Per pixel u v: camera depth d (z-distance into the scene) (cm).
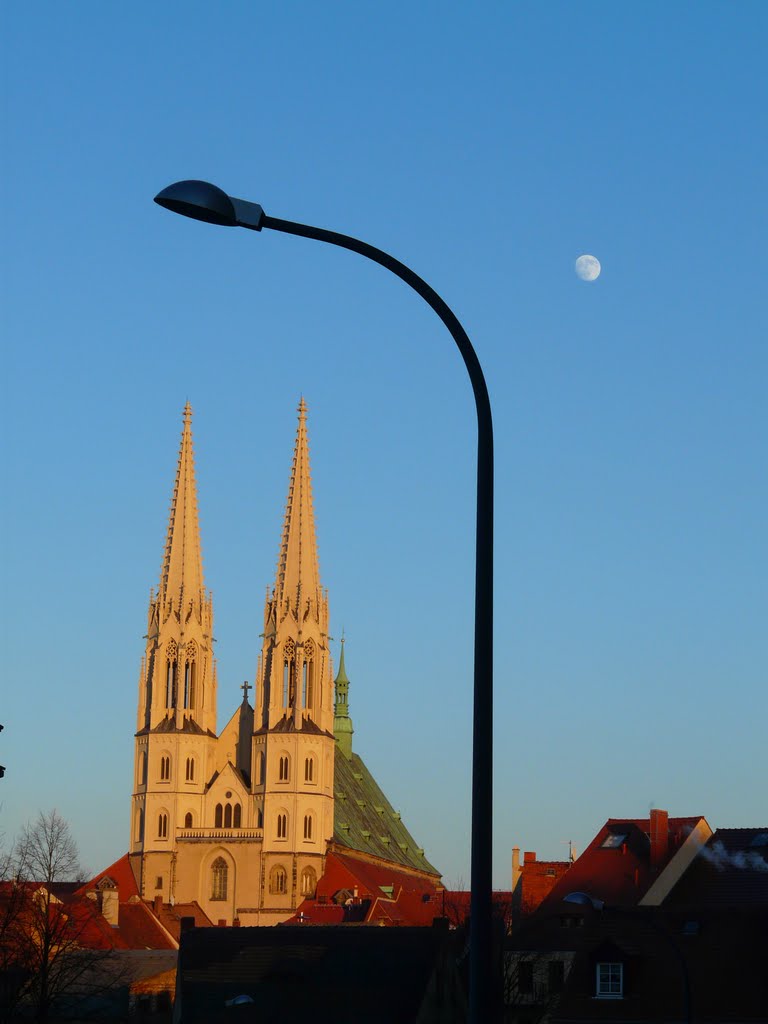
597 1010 9019
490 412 2867
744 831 11450
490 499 2844
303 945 10462
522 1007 10575
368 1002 9938
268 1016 9950
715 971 8981
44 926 12425
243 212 2875
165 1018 13475
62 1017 12788
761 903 10769
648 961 9125
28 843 12100
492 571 2823
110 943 17525
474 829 2716
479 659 2788
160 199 2855
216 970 10356
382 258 2914
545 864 14388
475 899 2683
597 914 9606
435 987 10175
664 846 11550
